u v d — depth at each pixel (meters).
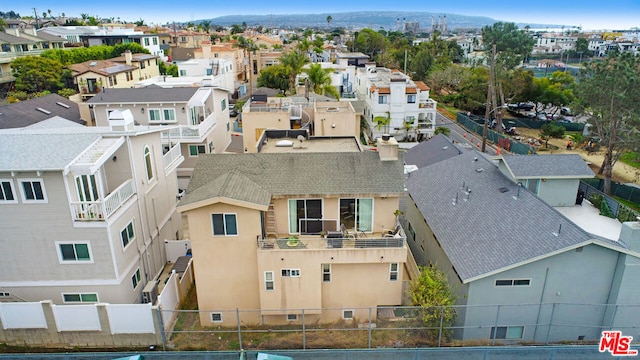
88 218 19.44
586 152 54.97
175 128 33.56
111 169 22.19
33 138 20.53
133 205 22.31
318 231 20.83
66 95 58.03
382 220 20.98
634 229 19.11
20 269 20.02
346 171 21.06
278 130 31.31
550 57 152.38
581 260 18.44
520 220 20.72
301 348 19.34
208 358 18.66
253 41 122.31
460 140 60.22
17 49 73.88
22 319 18.97
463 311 19.44
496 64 68.56
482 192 24.88
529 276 18.70
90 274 20.22
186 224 33.50
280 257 19.09
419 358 18.58
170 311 19.19
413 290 19.69
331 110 38.62
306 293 19.73
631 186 40.91
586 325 19.52
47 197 18.97
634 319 19.14
